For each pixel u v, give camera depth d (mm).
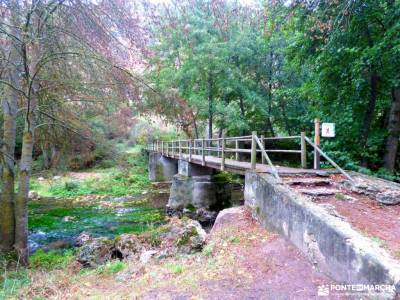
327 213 4367
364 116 9516
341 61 9117
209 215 12844
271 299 3592
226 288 3975
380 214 5008
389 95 9945
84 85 7801
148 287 4359
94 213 13734
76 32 6883
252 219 6984
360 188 5984
